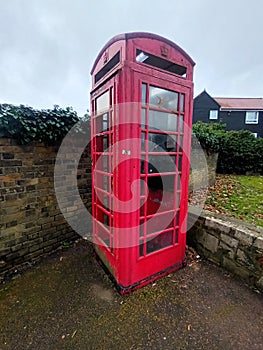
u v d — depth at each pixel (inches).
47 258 97.8
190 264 90.7
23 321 61.2
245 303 67.9
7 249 86.0
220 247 86.1
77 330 58.5
